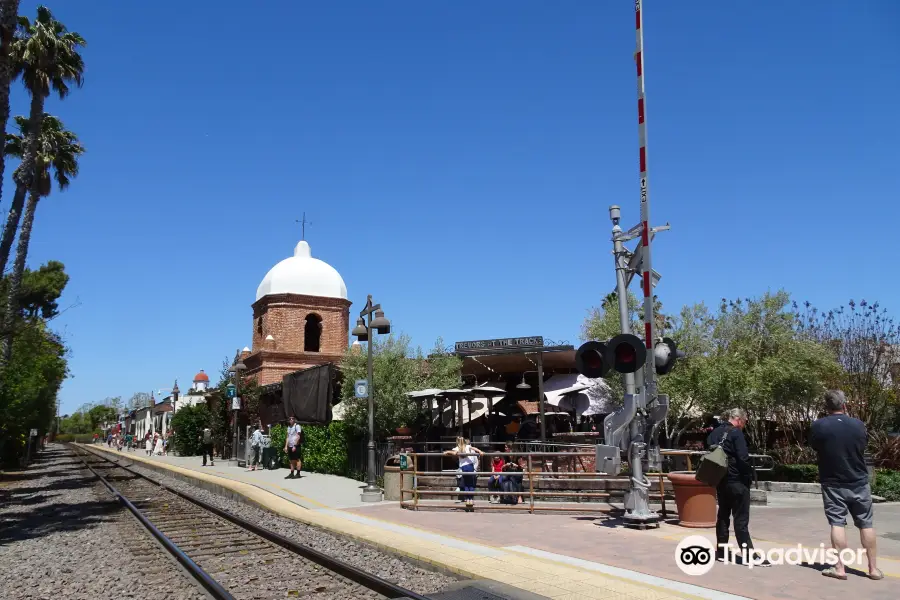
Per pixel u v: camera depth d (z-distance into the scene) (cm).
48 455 6194
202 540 1128
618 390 1945
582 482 1389
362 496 1514
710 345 1897
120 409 13188
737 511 771
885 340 1777
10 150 2791
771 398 1728
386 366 2161
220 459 3616
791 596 626
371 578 773
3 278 2456
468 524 1138
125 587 810
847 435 688
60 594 789
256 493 1767
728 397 1733
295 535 1162
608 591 670
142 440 7712
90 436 14425
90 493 2108
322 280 3469
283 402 2628
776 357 1759
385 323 1620
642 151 1016
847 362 1795
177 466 3161
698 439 2012
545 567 784
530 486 1241
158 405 7256
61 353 3575
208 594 766
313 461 2369
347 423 2161
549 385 2159
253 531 1195
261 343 3425
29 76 2352
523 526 1094
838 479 690
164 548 1048
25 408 3228
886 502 1309
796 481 1521
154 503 1791
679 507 1022
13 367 2773
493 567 796
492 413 2388
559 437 1838
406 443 1864
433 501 1466
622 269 1092
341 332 3450
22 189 2284
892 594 625
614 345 986
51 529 1344
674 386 1811
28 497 2059
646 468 1156
